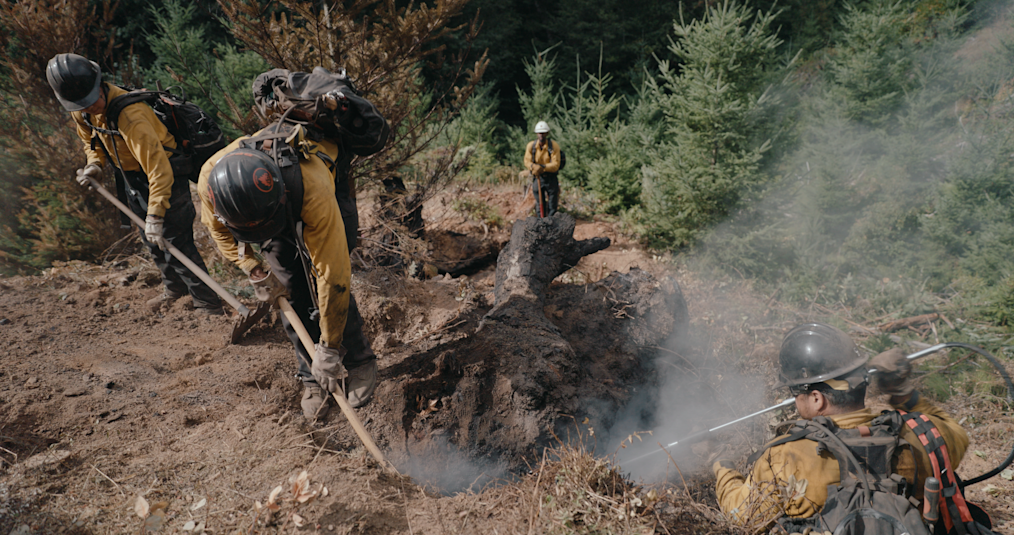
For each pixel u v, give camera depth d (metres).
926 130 8.20
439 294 4.86
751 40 7.28
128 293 4.65
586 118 12.49
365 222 6.56
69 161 6.59
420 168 6.98
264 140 2.39
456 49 13.52
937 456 1.85
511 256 4.82
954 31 11.66
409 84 5.52
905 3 11.34
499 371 3.35
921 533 1.67
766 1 15.31
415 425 3.16
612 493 2.37
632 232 9.22
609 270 7.67
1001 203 6.47
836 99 9.03
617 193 10.41
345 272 2.50
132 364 3.49
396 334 4.03
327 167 2.53
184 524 2.17
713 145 7.46
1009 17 12.12
